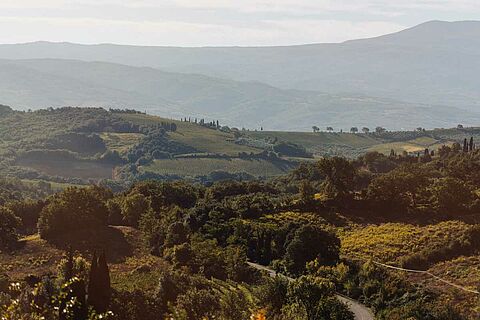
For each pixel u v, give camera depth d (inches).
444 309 3592.5
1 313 1052.5
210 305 2844.5
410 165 7657.5
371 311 3855.8
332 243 4756.4
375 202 6053.2
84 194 5064.0
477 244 4926.2
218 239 5310.0
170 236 4633.4
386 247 5098.4
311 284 3481.8
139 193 5930.1
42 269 3988.7
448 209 5743.1
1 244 4478.3
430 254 4869.6
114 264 4190.5
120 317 2901.1
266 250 5014.8
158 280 3523.6
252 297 3476.9
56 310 1168.2
